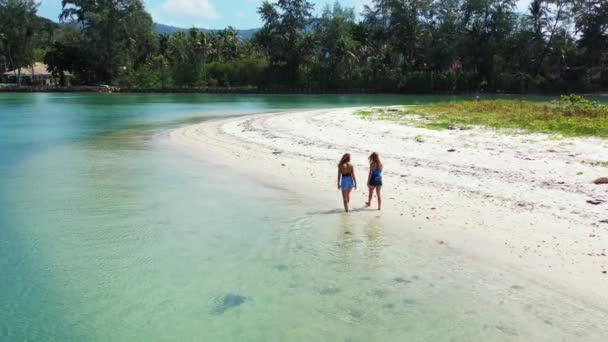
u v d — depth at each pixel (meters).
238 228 12.38
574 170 16.77
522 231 11.30
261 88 104.75
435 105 46.47
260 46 111.25
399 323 7.80
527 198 13.79
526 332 7.41
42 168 20.16
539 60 98.25
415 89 99.62
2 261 10.48
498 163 18.45
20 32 109.88
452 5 102.19
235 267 10.02
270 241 11.43
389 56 107.31
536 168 17.34
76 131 33.47
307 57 105.94
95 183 17.33
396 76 100.69
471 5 98.94
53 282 9.49
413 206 13.69
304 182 17.16
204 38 108.00
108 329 7.88
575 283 8.73
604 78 98.50
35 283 9.47
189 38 109.56
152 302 8.68
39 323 8.08
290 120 37.16
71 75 113.56
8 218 13.32
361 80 101.69
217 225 12.63
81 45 103.88
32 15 111.25
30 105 62.69
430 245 10.87
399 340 7.36
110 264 10.27
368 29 107.75
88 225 12.70
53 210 14.04
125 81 106.75
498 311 8.03
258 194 15.69
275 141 26.52
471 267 9.67
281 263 10.18
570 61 99.00
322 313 8.19
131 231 12.22
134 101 73.44
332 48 104.62
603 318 7.67
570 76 98.69
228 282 9.38
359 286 9.09
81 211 13.93
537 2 97.00
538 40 96.88
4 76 114.25
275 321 7.98
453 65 105.44
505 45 97.81
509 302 8.29
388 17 105.06
